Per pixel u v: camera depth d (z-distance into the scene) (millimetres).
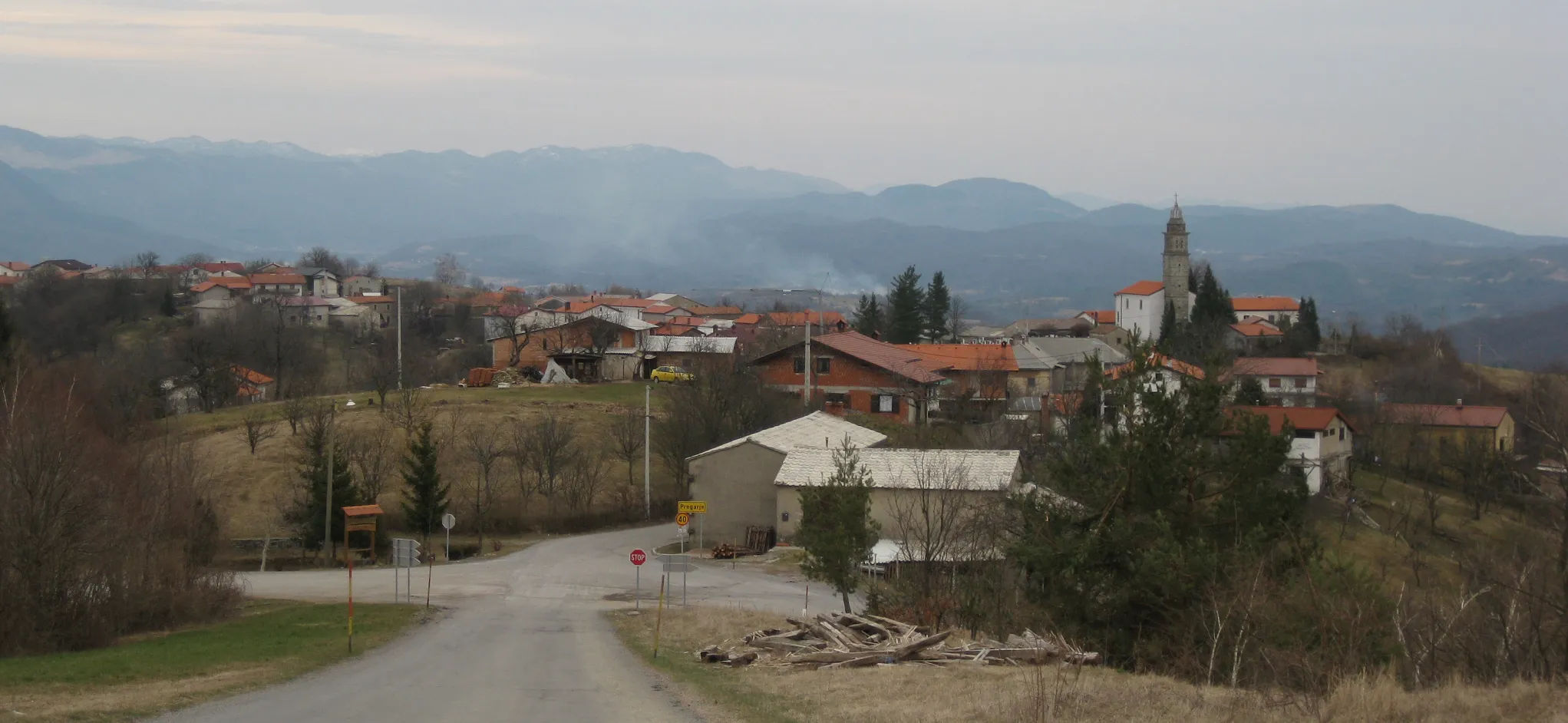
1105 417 31016
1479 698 17188
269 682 22531
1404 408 90750
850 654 24266
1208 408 25703
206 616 34844
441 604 39156
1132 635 24359
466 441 70000
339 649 27594
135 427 54594
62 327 122812
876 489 46688
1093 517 25875
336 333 155625
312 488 54844
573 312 138375
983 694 19125
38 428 31562
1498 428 85250
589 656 26969
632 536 59156
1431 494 69375
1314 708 16547
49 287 145125
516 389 93438
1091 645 24406
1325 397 97750
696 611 35750
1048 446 60250
